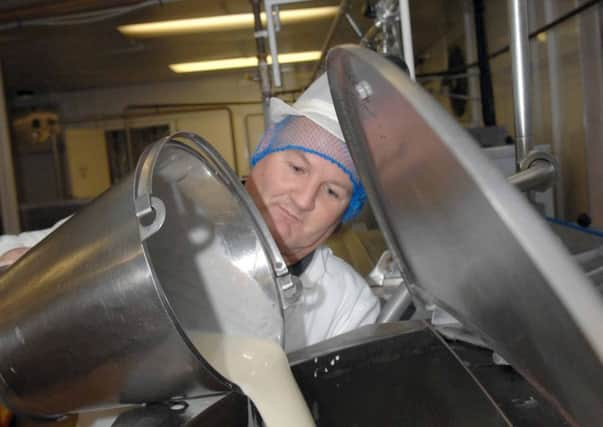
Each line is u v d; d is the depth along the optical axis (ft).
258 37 6.21
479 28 11.17
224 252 2.30
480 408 1.77
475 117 12.66
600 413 1.01
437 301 1.91
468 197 1.06
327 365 2.13
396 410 2.02
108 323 1.51
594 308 0.83
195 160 2.09
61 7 8.87
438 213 1.34
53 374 1.64
